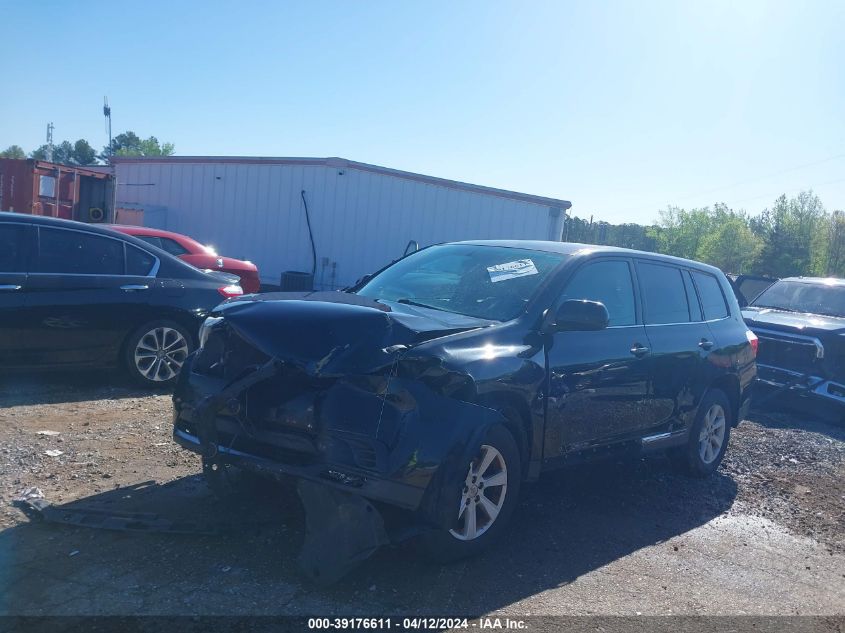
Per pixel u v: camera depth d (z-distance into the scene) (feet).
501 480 14.57
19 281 22.38
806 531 18.51
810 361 32.50
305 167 62.69
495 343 14.80
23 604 11.25
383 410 12.76
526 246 18.93
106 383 25.62
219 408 13.33
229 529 14.19
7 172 48.08
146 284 24.84
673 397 19.93
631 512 18.49
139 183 67.72
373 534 12.32
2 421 20.16
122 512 14.53
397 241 61.87
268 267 64.23
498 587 13.46
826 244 224.94
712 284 23.32
